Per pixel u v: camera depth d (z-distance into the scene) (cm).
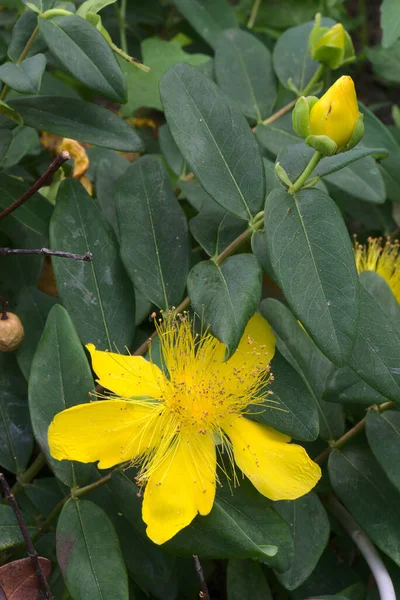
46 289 41
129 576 36
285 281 30
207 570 38
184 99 34
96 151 42
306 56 44
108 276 35
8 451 36
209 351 33
